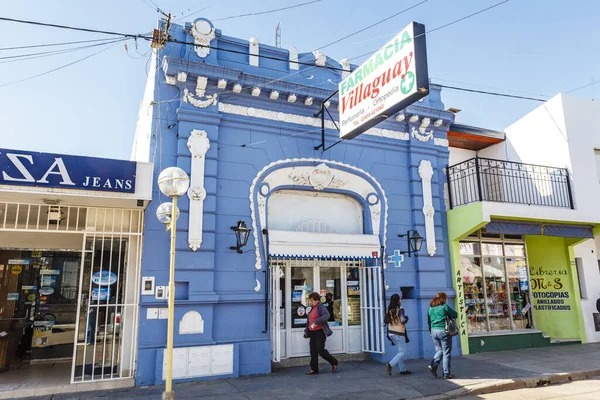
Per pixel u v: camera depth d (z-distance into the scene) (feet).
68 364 32.32
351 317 35.06
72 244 34.37
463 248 40.68
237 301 30.01
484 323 40.22
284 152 33.81
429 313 29.71
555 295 44.24
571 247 44.11
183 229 29.30
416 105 38.45
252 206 31.86
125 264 28.99
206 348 28.32
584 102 44.19
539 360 34.58
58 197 25.89
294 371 30.53
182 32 32.37
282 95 34.09
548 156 43.39
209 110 31.53
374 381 27.68
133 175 26.48
